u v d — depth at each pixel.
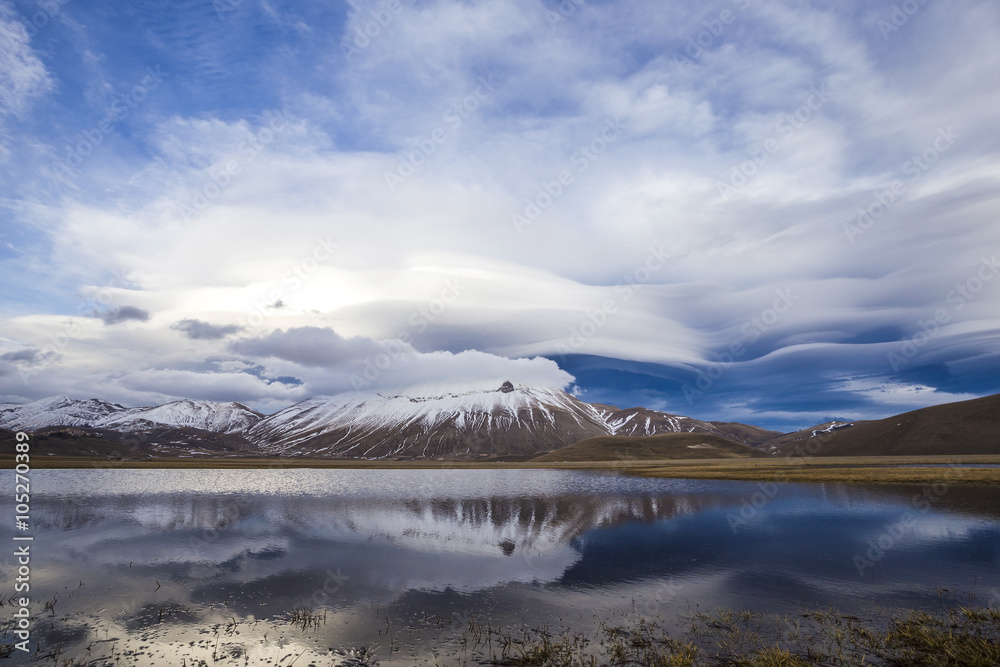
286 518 37.19
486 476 100.94
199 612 17.08
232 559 24.44
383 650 14.02
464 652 13.84
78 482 69.31
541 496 53.53
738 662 12.88
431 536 30.52
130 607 17.53
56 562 23.66
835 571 21.94
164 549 26.45
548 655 13.46
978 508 38.81
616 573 22.08
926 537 28.61
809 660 12.95
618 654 13.52
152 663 13.26
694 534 30.88
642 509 42.53
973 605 17.08
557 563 23.84
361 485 71.00
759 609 17.23
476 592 19.36
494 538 29.92
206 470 115.12
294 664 13.20
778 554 25.31
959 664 12.18
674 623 15.94
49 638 14.86
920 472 67.69
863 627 15.25
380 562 23.97
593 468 138.50
